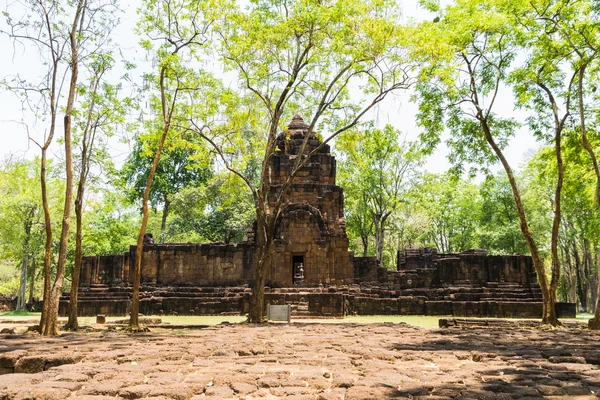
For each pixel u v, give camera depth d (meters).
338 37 21.28
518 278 39.34
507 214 57.53
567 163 25.69
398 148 51.03
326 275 36.22
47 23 17.81
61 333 17.66
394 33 20.92
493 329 19.86
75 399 5.65
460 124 25.05
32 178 44.47
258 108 25.97
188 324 24.00
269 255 23.84
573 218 51.19
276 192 38.09
